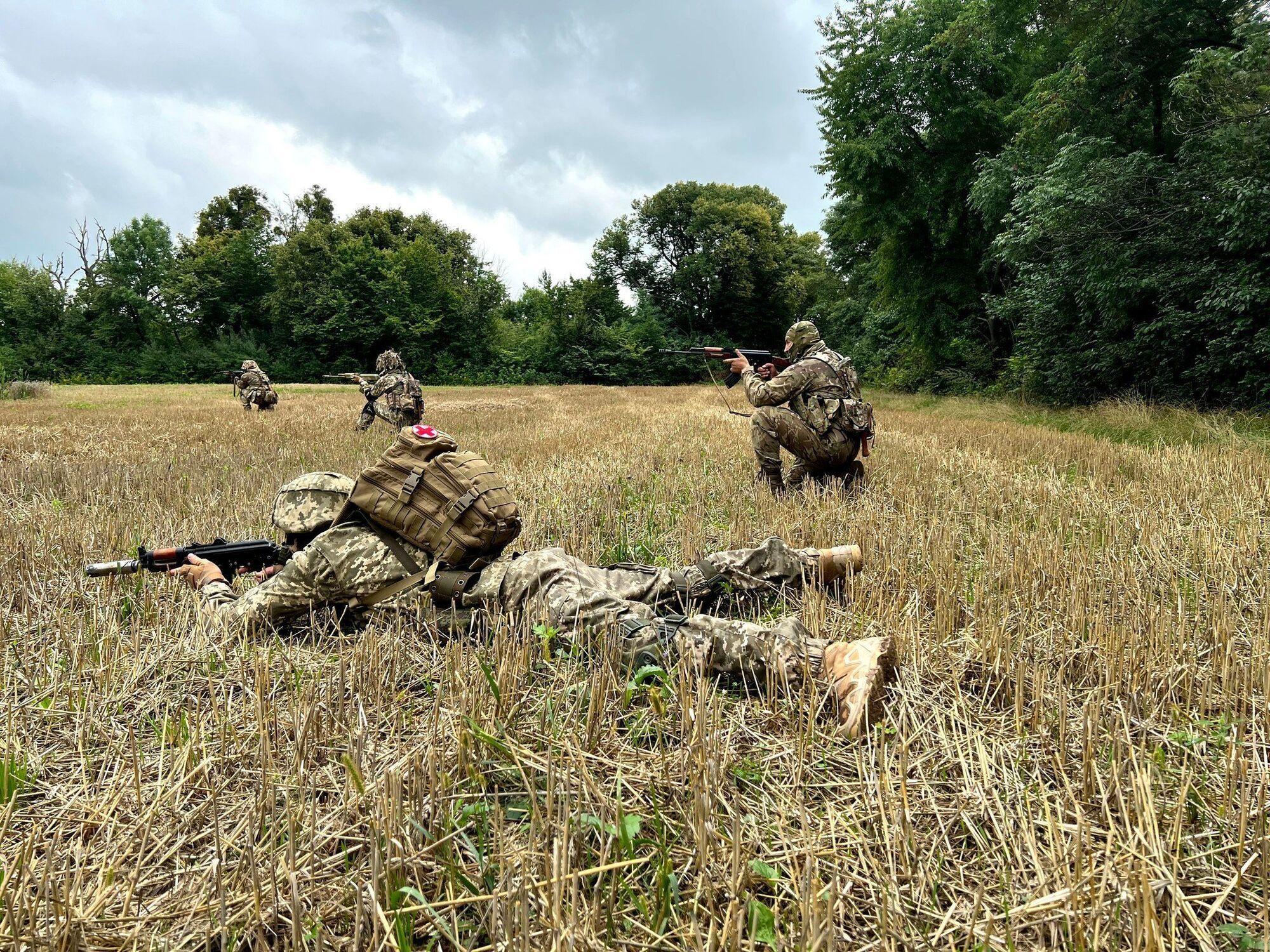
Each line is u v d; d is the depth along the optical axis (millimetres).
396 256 54750
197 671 3137
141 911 1845
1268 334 11211
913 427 13867
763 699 2799
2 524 5441
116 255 54906
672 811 2197
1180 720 2689
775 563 3820
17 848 2088
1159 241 12797
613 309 58781
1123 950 1668
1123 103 14922
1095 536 5180
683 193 62688
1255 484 6574
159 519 5645
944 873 1982
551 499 6406
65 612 3766
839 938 1730
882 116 23172
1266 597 3637
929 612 3773
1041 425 14133
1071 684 3000
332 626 3516
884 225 24344
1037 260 15797
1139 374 14289
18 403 21641
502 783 2342
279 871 1924
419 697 2947
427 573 3402
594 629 3072
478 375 53375
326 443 11477
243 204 65688
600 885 1807
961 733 2629
